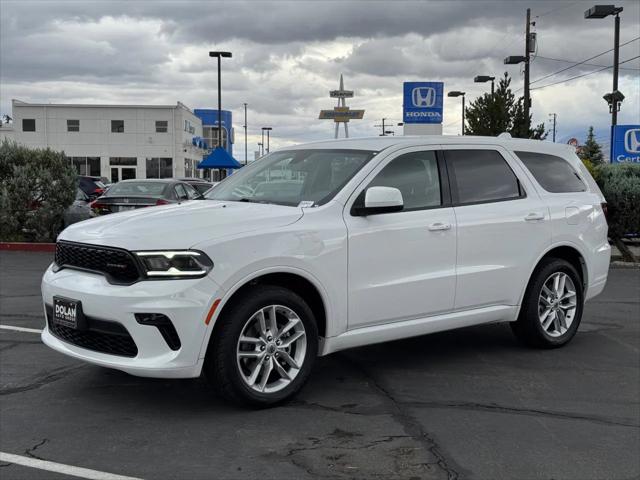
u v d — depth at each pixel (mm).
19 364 5758
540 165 6523
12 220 14547
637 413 4801
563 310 6570
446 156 5797
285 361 4801
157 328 4234
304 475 3715
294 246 4668
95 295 4359
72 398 4922
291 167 5668
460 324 5750
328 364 5926
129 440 4164
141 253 4277
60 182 14711
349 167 5340
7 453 3955
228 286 4379
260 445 4113
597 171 12992
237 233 4496
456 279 5586
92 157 67562
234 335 4449
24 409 4691
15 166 14516
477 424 4527
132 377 5418
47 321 5055
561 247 6496
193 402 4855
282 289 4672
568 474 3795
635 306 8828
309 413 4676
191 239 4344
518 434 4363
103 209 13633
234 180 6008
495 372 5742
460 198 5738
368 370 5762
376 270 5113
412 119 26891
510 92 26812
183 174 69188
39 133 66500
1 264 12211
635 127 20562
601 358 6238
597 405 4953
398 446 4133
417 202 5469
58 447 4047
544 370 5824
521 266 6062
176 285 4242
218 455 3961
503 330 7297
